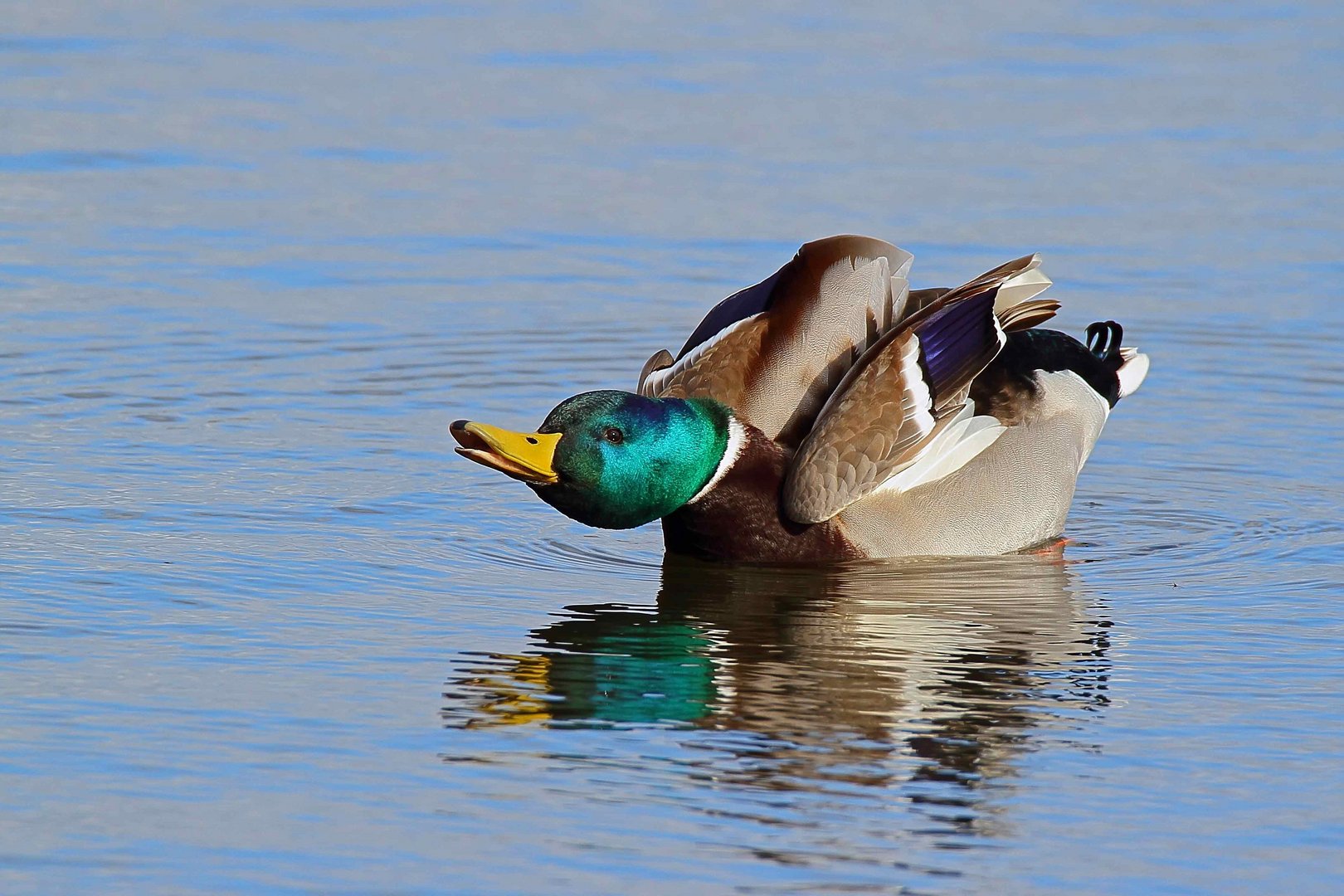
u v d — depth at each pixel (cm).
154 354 1730
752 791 912
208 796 895
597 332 1838
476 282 1964
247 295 1900
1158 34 2958
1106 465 1539
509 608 1189
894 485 1302
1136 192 2230
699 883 823
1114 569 1293
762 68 2730
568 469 1224
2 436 1511
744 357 1326
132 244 2025
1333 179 2286
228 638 1111
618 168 2294
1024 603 1215
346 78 2639
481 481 1469
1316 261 2022
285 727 977
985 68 2750
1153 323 1856
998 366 1387
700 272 1988
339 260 2008
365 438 1555
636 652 1106
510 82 2634
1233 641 1138
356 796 898
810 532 1288
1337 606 1208
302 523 1350
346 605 1183
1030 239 2062
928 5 3128
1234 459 1548
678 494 1261
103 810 880
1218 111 2542
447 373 1725
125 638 1103
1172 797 912
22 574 1209
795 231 2088
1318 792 919
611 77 2662
